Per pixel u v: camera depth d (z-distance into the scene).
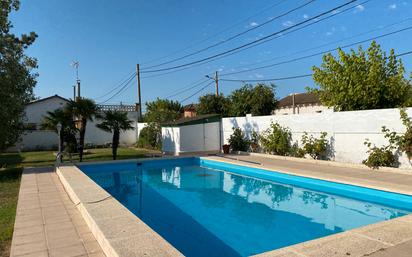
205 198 10.62
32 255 4.65
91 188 8.56
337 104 16.81
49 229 5.82
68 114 18.53
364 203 9.28
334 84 16.91
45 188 9.77
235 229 7.54
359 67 16.23
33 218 6.54
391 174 11.05
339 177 10.61
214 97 32.38
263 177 13.42
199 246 6.50
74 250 4.82
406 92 16.03
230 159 16.69
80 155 18.12
